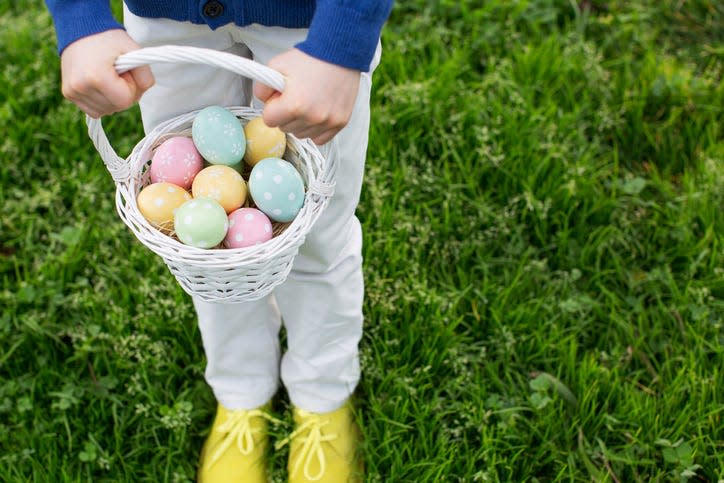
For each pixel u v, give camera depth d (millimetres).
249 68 1219
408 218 2346
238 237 1457
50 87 2707
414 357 2162
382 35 2803
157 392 2109
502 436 2008
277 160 1470
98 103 1316
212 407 2125
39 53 2789
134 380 2104
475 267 2314
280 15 1375
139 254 2312
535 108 2695
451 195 2395
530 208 2367
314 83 1237
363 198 2396
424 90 2561
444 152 2488
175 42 1488
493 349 2201
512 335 2170
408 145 2533
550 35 2910
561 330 2197
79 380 2146
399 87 2578
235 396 2014
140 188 1552
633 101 2691
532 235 2430
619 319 2215
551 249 2408
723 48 2891
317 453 1976
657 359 2197
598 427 2031
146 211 1460
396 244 2314
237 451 1994
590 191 2443
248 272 1384
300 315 1833
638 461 1954
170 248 1367
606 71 2785
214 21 1382
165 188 1477
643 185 2479
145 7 1403
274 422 2033
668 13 3012
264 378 2025
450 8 2947
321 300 1780
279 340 2137
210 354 1943
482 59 2848
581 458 1992
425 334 2166
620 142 2680
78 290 2297
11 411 2100
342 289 1775
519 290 2271
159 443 2055
